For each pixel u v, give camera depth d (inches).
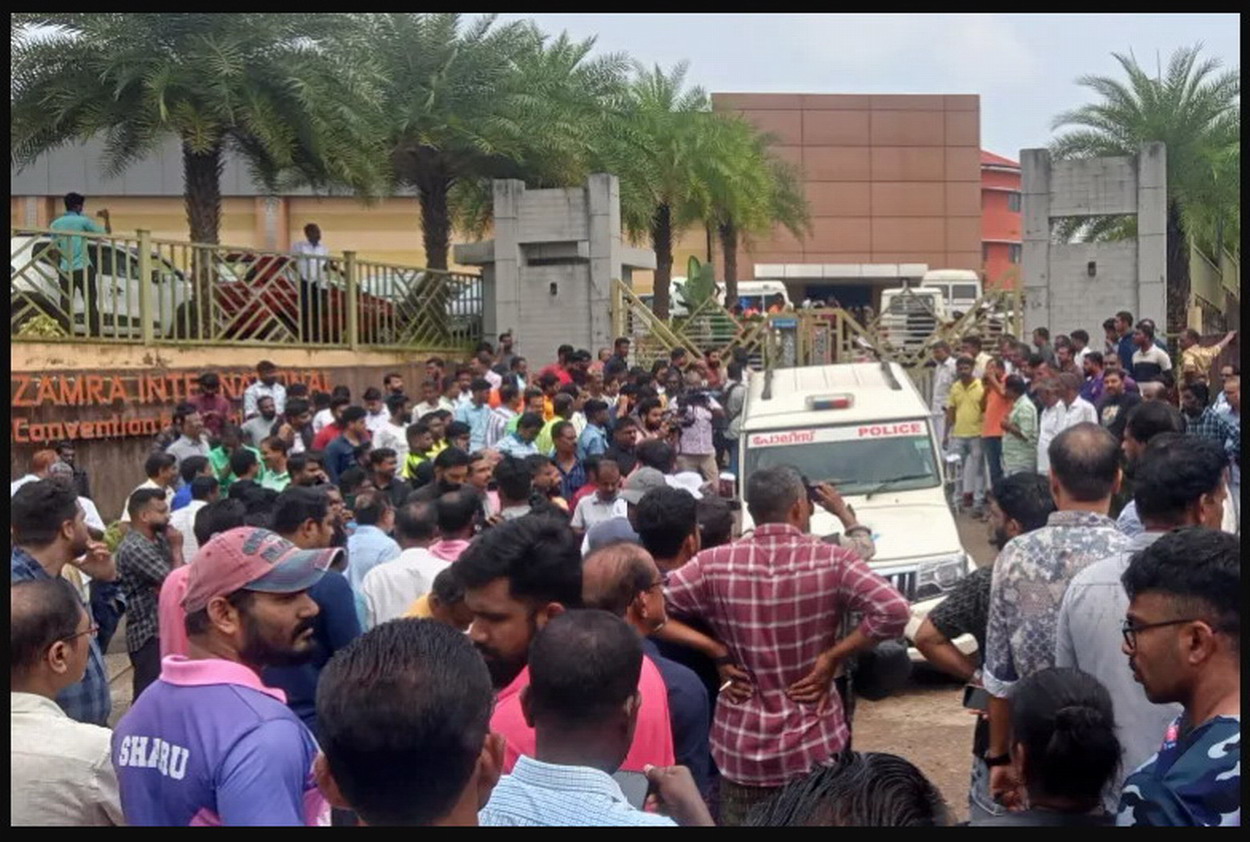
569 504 422.3
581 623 117.6
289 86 753.0
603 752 115.1
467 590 150.0
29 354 568.4
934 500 416.5
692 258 1256.8
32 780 136.6
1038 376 612.7
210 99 733.9
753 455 438.9
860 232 2153.1
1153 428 255.0
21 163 785.6
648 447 387.2
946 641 192.1
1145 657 122.1
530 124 945.5
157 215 1737.2
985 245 2534.5
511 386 572.4
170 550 281.6
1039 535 170.7
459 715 94.8
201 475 349.7
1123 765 144.6
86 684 209.8
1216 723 116.6
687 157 1202.0
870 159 2151.8
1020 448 602.5
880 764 102.9
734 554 196.1
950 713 346.3
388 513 281.7
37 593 145.4
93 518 374.6
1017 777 125.8
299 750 134.2
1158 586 120.7
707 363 805.9
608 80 1094.4
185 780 130.6
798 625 192.5
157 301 654.5
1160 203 939.3
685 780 126.4
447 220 1000.9
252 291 719.1
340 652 100.0
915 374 1010.1
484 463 358.6
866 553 266.7
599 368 800.3
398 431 545.0
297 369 743.1
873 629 189.9
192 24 733.3
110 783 140.0
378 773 93.2
